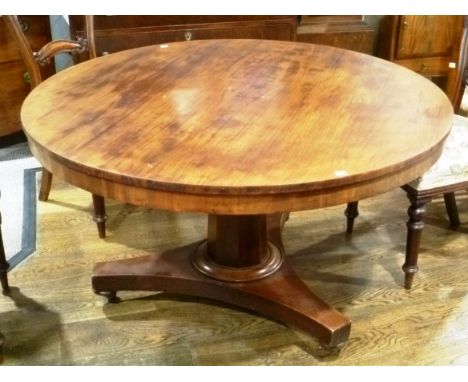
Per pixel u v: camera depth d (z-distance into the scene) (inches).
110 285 70.7
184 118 54.0
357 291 75.0
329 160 46.1
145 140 49.5
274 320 69.9
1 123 109.7
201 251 73.4
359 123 52.9
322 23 114.0
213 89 61.7
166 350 65.4
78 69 68.0
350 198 45.5
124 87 62.2
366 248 84.1
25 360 63.7
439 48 115.7
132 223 90.5
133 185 43.9
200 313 71.1
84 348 65.6
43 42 110.1
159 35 102.3
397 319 70.1
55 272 78.5
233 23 105.9
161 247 84.4
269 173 44.1
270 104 57.5
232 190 42.5
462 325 69.1
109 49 100.0
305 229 88.9
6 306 71.9
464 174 68.8
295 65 70.0
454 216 87.4
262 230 69.4
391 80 64.4
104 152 47.3
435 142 49.2
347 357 64.4
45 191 95.3
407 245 72.1
